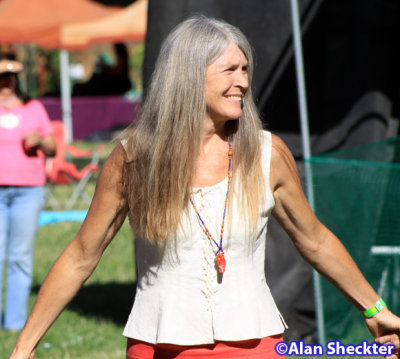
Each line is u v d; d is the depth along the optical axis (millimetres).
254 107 8289
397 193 15281
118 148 8211
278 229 16875
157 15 16422
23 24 44719
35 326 8562
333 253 8711
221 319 7906
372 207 15398
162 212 7914
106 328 19359
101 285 24547
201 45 7934
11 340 18281
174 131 7922
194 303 7945
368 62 16828
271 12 16734
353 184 15406
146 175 7984
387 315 8938
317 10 16812
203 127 8039
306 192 15609
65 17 44906
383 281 15445
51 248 30391
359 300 8922
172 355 8023
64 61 62844
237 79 7953
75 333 18922
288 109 16938
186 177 7914
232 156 8070
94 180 48031
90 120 68188
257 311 8031
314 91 16938
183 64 7938
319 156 15852
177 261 7965
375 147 16484
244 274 8031
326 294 15766
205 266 7938
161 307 7988
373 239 15406
